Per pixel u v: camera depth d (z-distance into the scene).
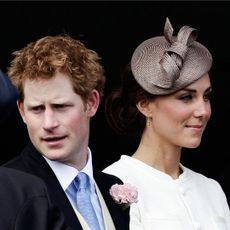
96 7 27.20
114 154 27.22
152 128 17.92
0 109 10.16
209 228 17.69
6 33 26.77
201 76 17.53
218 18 27.92
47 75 13.34
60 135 13.49
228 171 27.47
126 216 14.63
